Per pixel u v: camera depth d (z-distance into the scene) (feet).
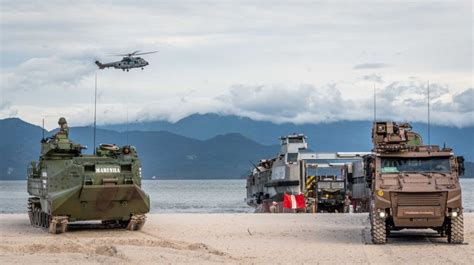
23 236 160.15
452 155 143.23
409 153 144.05
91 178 162.50
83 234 163.94
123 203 167.12
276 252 129.80
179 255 117.19
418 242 145.28
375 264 114.32
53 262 108.17
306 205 278.46
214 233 165.48
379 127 165.07
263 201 316.40
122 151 169.89
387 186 140.05
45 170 170.91
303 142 303.27
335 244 143.23
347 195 281.95
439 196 138.00
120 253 116.78
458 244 140.36
